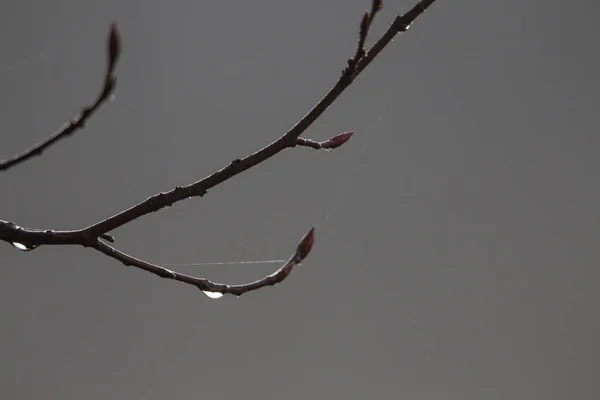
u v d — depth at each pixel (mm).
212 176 1905
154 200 1905
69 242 1907
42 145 1872
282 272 1918
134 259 1914
